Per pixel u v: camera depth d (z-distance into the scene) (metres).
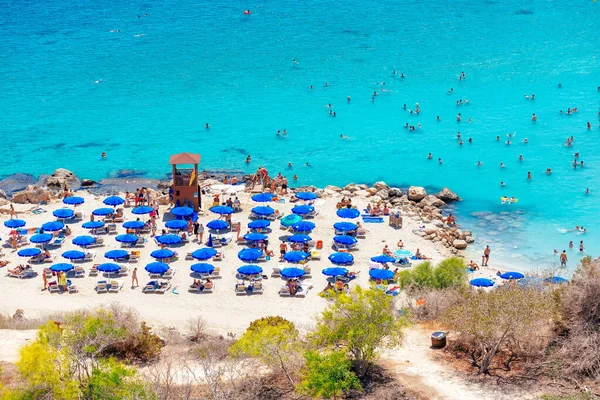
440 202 73.81
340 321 35.09
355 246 62.47
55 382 30.78
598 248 64.06
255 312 51.22
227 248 61.88
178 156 68.75
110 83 123.25
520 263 61.38
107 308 46.50
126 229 65.00
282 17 165.12
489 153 88.12
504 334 34.81
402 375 35.31
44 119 106.38
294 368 35.47
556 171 82.00
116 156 91.12
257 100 111.94
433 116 102.06
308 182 81.31
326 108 107.06
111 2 188.88
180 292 54.44
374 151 90.31
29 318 47.22
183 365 37.88
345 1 177.88
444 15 160.62
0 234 64.06
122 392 31.41
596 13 156.88
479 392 33.34
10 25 168.00
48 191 73.06
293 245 61.66
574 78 115.81
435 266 55.53
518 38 140.38
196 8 177.75
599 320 36.22
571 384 33.69
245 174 83.38
